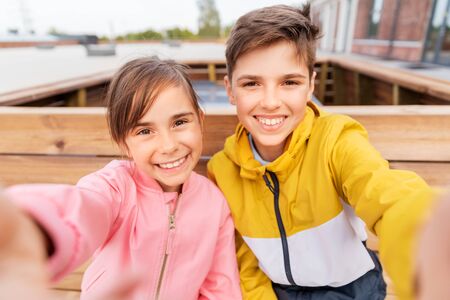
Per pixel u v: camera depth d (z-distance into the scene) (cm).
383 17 907
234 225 105
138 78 80
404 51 758
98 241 64
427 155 111
